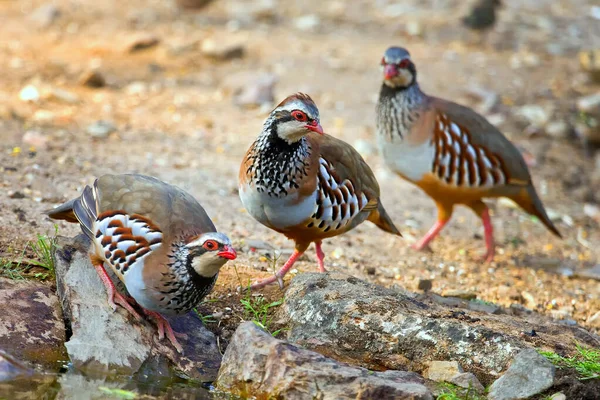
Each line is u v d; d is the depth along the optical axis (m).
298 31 23.73
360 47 22.67
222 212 12.58
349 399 7.53
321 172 9.17
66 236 10.28
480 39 24.05
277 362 7.79
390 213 14.38
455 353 8.38
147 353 8.34
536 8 27.19
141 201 8.17
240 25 23.78
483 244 13.86
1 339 8.12
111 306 8.55
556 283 12.51
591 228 15.55
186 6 24.44
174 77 19.53
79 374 7.99
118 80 18.95
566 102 20.11
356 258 11.85
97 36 21.61
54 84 18.03
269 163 8.93
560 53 23.62
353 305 8.77
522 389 7.90
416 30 24.25
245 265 10.44
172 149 15.09
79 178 12.64
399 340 8.52
